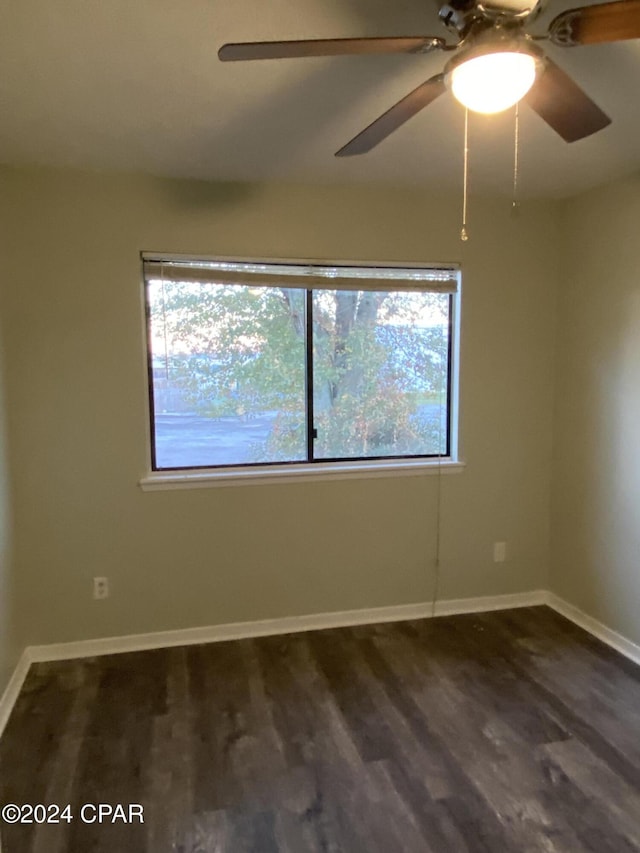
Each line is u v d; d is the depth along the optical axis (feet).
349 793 6.90
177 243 9.90
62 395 9.70
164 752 7.63
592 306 10.71
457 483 11.57
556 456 11.82
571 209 11.14
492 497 11.76
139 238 9.74
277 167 9.32
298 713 8.45
